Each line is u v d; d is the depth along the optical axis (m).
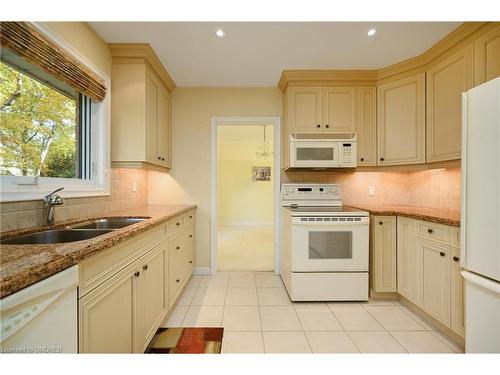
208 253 3.13
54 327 0.80
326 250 2.36
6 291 0.62
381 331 1.91
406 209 2.57
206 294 2.55
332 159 2.69
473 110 1.27
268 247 4.63
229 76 2.80
